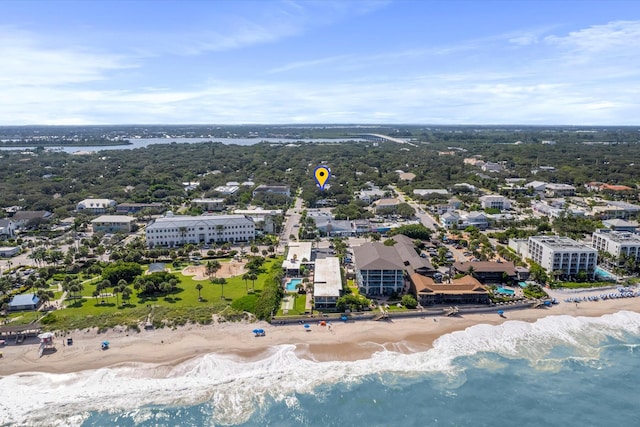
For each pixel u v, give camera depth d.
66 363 144.38
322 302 182.38
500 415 125.81
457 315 179.62
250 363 146.25
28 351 150.62
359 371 143.62
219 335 161.88
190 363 145.38
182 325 166.75
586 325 175.00
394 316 177.00
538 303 188.25
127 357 147.75
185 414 123.56
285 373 141.75
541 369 146.75
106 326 163.50
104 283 189.00
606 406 129.88
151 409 125.12
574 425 122.50
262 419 122.69
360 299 182.88
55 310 178.50
